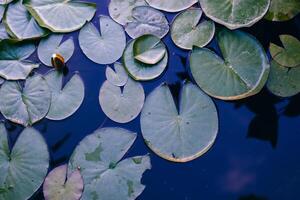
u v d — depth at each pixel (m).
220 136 1.43
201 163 1.41
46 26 1.59
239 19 1.49
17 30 1.60
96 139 1.44
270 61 1.47
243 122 1.44
